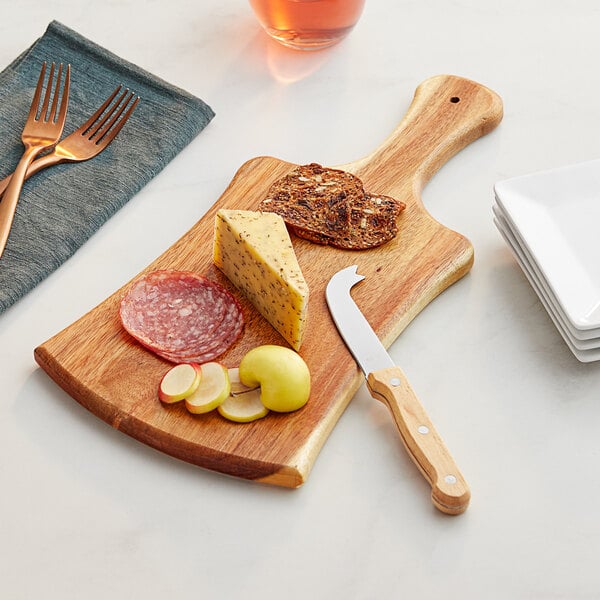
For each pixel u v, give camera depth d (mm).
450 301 1166
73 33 1356
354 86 1364
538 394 1095
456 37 1424
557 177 1178
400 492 1038
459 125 1293
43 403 1093
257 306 1137
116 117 1281
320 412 1064
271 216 1134
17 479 1047
